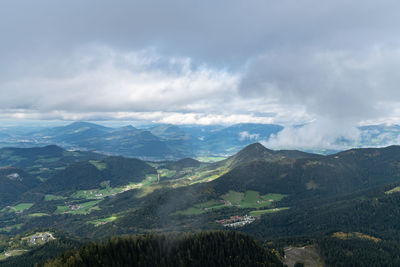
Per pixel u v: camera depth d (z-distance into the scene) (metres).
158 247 155.75
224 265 147.50
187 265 145.62
